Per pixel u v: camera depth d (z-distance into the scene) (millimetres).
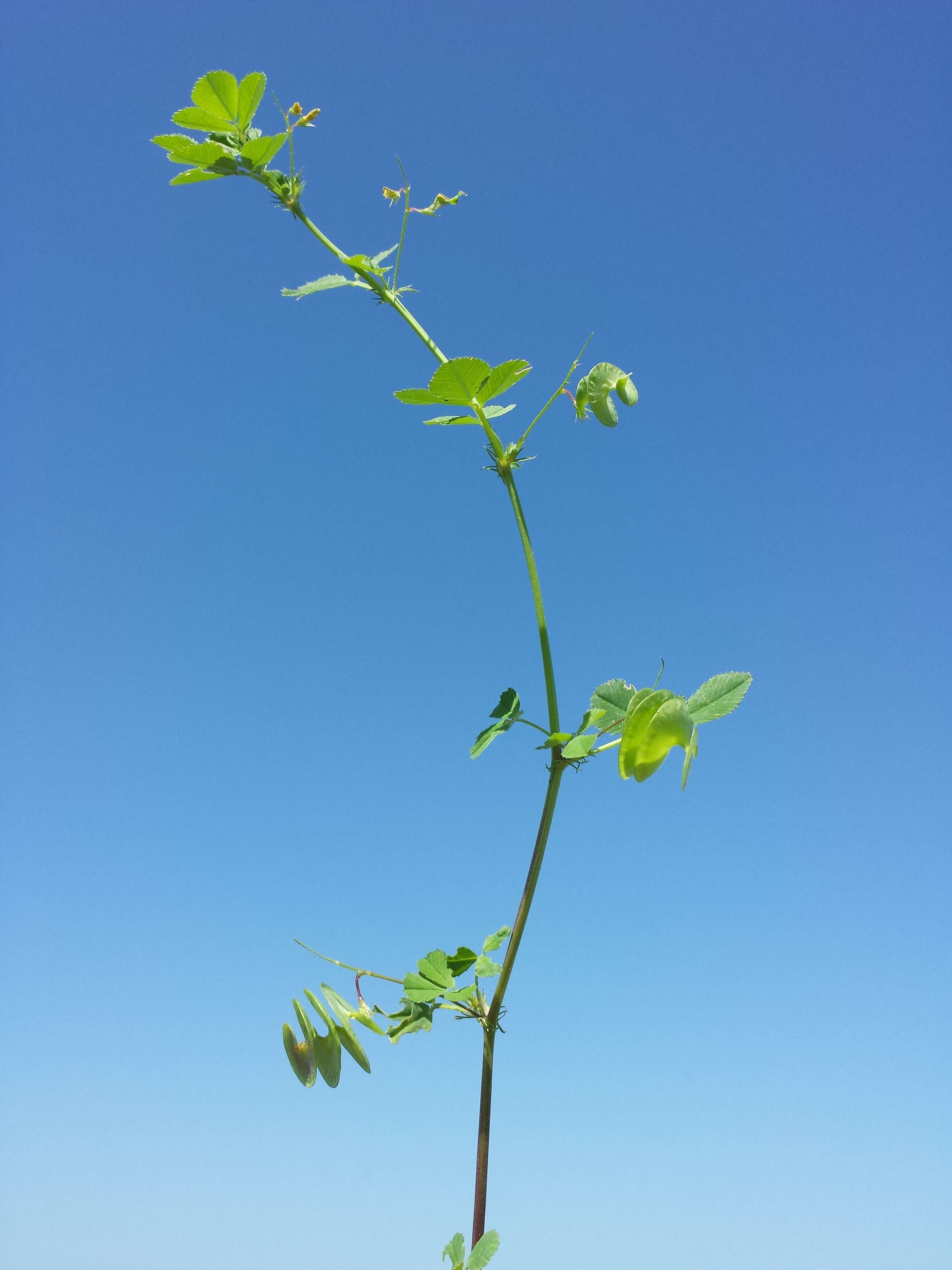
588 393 178
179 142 176
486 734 180
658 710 149
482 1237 171
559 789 182
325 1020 173
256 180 182
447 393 176
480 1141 182
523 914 182
